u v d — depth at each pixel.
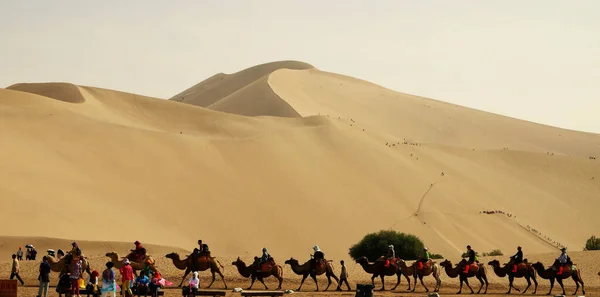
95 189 81.69
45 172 81.38
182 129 111.19
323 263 41.84
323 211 91.31
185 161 92.56
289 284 44.50
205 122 113.56
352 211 93.31
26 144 85.94
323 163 102.56
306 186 95.31
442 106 179.12
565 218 111.69
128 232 75.06
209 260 40.91
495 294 43.00
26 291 35.84
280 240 83.69
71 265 31.80
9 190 75.75
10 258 63.84
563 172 125.81
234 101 167.25
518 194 114.62
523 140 158.62
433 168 113.44
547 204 114.12
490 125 166.00
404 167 108.69
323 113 159.25
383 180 103.06
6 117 90.69
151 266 33.97
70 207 76.25
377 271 42.88
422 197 102.38
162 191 85.50
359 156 107.12
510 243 97.75
